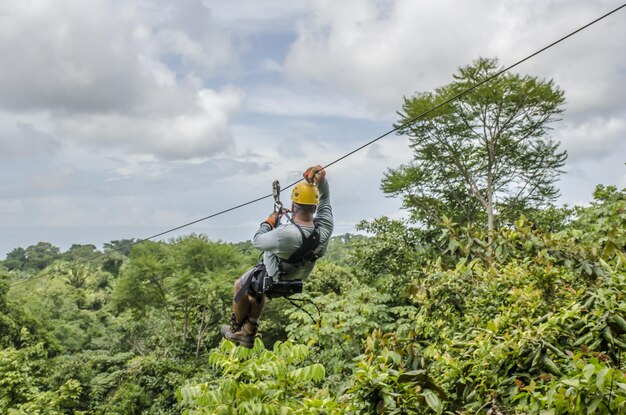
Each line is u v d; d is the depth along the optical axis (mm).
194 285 34312
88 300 62719
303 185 4766
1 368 19938
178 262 38469
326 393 5980
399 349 5617
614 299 5422
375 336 5914
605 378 3918
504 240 8227
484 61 31797
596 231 9523
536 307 6523
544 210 28281
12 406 19469
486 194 34344
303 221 4742
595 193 14766
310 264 4820
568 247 7754
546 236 7887
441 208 33906
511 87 30891
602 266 7164
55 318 54125
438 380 5664
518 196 33969
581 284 7469
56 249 135625
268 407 6434
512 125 32781
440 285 8297
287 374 6938
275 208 4934
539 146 33000
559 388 4309
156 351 33312
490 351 5484
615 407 4012
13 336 32281
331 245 65625
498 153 33344
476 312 7969
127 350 40250
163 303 37250
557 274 7453
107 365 33469
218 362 7039
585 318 5422
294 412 6180
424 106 32500
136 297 36406
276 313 32719
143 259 36312
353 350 17188
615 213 9453
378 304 22359
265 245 4652
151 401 27562
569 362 5129
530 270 7660
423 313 8625
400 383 4980
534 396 4570
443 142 33188
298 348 7105
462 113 32531
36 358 28797
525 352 5301
